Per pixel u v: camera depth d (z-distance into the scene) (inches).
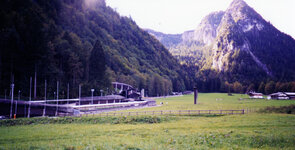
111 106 3710.6
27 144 1011.9
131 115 2012.8
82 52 5049.2
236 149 918.4
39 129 1466.5
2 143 1062.4
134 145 926.4
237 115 2095.2
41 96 3577.8
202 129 1357.0
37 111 2642.7
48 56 3976.4
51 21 5290.4
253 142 1015.0
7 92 3297.2
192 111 2407.7
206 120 1815.9
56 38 4665.4
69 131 1376.7
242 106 3501.5
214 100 5634.8
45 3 5866.1
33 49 3695.9
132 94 5329.7
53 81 3885.3
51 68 3944.4
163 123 1711.4
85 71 4803.2
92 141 1043.3
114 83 5930.1
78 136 1208.8
